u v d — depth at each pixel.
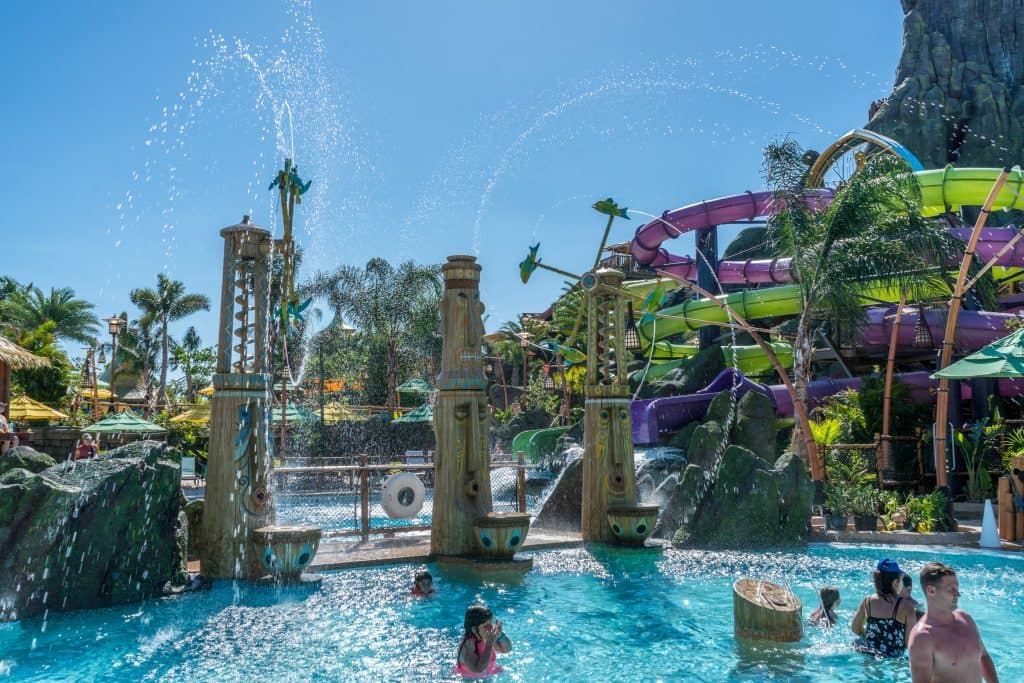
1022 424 19.58
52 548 8.66
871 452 18.78
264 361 10.71
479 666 6.55
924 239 17.09
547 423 34.56
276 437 28.91
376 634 7.82
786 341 29.34
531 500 19.34
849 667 6.63
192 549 10.82
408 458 25.06
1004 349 13.99
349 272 41.78
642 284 30.20
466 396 11.95
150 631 7.91
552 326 41.41
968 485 18.83
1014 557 12.38
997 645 7.44
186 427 30.62
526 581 10.48
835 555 12.58
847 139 26.92
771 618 7.45
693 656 7.04
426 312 42.25
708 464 15.85
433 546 11.78
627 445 13.60
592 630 8.02
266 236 10.79
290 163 10.92
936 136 55.34
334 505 19.61
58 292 56.84
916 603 7.00
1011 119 54.94
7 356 23.78
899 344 23.14
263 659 7.02
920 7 61.12
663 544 13.08
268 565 9.70
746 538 13.30
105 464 9.45
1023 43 58.06
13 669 6.77
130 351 58.66
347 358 44.53
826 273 17.05
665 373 29.69
